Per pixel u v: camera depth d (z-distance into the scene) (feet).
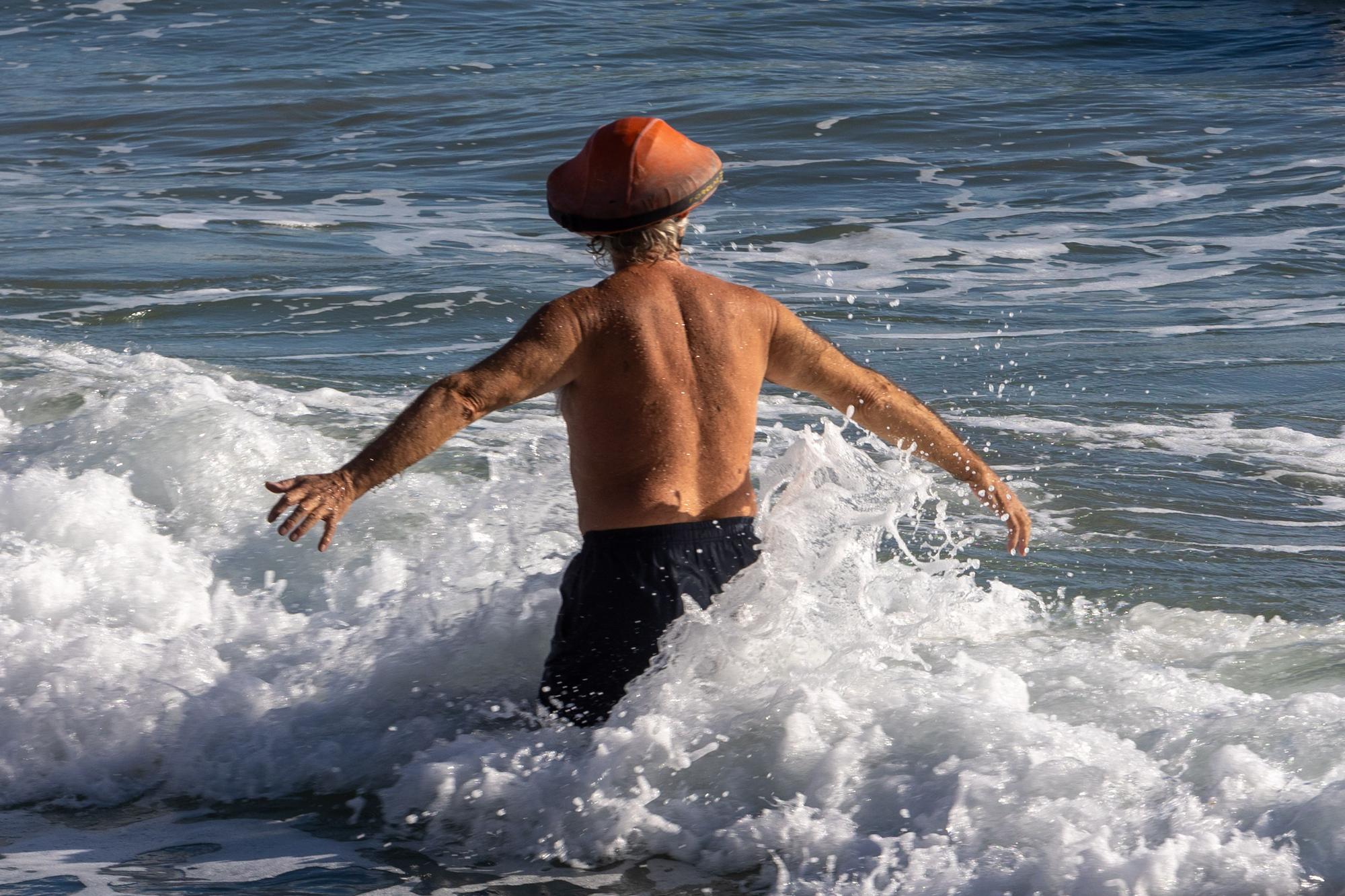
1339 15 250.16
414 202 137.18
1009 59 217.56
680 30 238.68
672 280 33.37
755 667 33.30
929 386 74.28
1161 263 110.01
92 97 196.75
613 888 28.09
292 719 35.50
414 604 40.09
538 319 32.30
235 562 45.80
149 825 31.86
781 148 157.07
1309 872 25.12
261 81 203.92
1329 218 123.44
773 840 28.58
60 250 111.45
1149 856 25.48
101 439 54.44
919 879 26.40
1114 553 48.96
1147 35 236.63
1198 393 72.74
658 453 32.40
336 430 61.98
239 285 99.19
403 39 233.55
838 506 35.22
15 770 34.22
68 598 42.01
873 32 240.12
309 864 29.55
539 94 191.93
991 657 37.24
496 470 55.62
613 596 32.30
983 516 53.16
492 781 31.30
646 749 30.91
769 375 34.68
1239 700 33.30
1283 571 47.11
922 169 147.02
